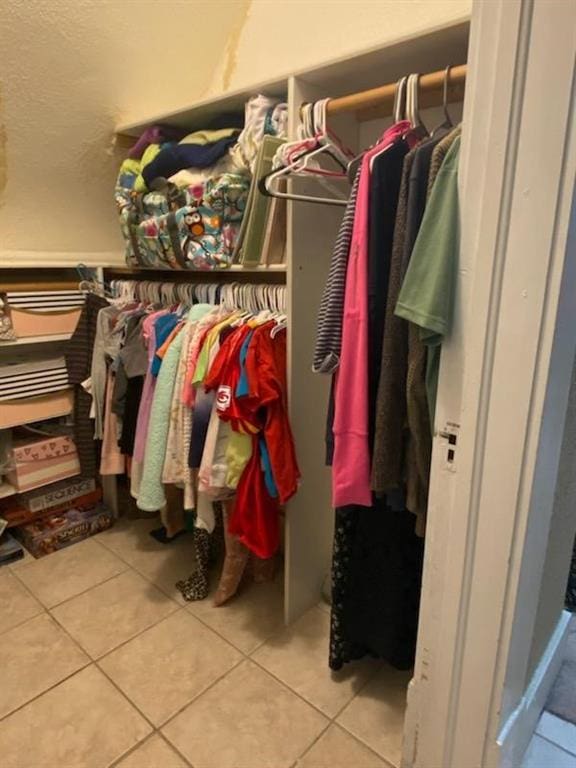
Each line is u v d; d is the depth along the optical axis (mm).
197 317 1690
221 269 1626
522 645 1094
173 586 1955
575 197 801
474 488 961
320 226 1523
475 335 898
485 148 842
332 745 1345
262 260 1552
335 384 1226
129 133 1941
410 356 1004
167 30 1722
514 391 885
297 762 1300
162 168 1748
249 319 1606
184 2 1677
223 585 1832
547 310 831
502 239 845
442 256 901
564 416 992
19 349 2229
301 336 1548
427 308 913
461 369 940
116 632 1721
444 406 974
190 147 1648
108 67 1708
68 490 2254
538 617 1264
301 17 1710
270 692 1500
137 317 1916
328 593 1881
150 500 1698
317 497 1761
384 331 1066
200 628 1744
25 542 2166
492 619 1001
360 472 1146
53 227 2127
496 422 917
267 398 1424
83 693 1485
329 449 1297
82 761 1297
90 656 1619
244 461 1510
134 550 2176
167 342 1686
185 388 1610
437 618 1081
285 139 1418
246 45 1898
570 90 746
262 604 1864
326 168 1461
